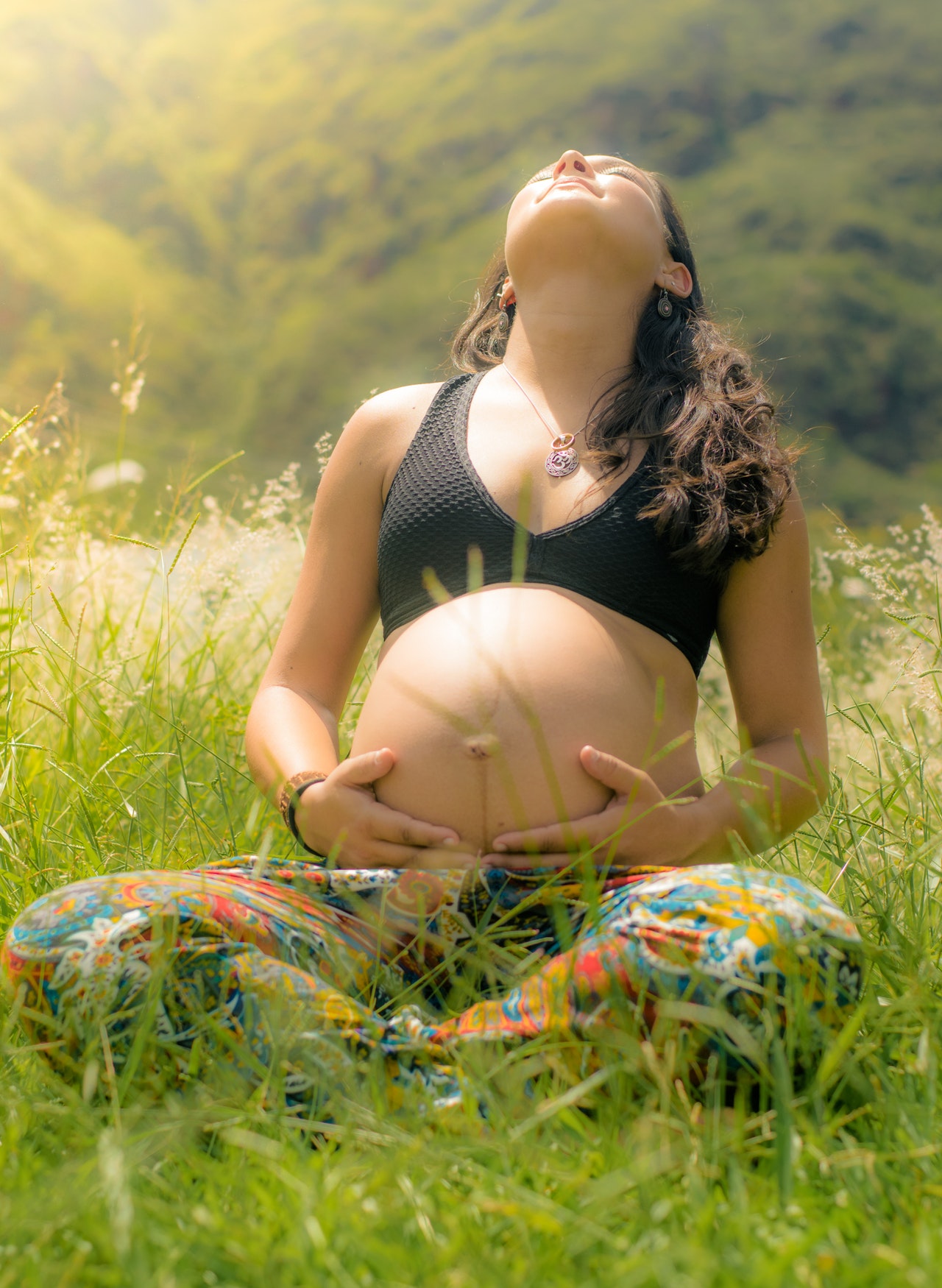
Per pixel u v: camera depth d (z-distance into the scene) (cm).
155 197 3941
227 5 5016
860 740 276
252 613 323
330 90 4434
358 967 161
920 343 2889
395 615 196
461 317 281
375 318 3366
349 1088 135
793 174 3425
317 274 3678
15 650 252
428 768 173
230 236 3922
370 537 211
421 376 3119
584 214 211
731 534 191
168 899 146
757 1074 133
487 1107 132
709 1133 124
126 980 140
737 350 215
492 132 4038
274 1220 111
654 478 193
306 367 3198
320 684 209
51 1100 143
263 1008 139
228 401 3097
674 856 170
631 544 188
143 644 314
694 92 3878
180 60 4612
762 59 3972
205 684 296
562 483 195
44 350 2989
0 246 3316
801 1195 115
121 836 232
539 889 159
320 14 4844
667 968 135
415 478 201
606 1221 112
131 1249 103
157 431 2811
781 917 137
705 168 3656
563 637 179
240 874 169
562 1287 100
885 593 252
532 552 188
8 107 4166
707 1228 106
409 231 3778
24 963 144
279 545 321
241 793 254
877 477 2566
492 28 4588
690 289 229
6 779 225
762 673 200
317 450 271
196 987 142
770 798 181
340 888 164
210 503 329
